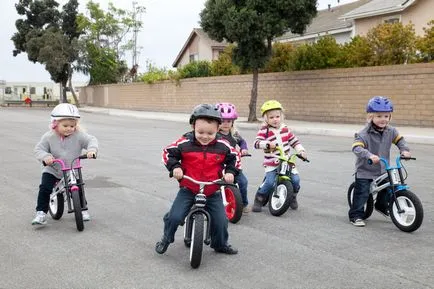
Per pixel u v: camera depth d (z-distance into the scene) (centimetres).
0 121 2759
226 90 3069
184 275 470
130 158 1288
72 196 610
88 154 621
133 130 2191
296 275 470
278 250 545
